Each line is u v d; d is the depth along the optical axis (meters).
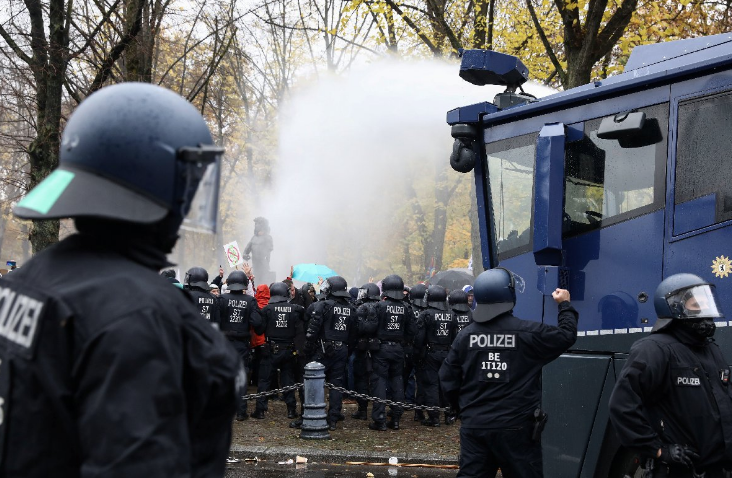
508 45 16.27
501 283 5.58
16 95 12.90
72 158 1.86
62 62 11.73
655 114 5.92
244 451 10.03
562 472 6.10
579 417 6.03
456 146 7.01
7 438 1.70
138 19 12.34
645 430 4.32
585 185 6.22
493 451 5.44
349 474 9.03
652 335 4.55
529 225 6.60
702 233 5.54
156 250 1.91
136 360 1.65
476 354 5.56
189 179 1.92
